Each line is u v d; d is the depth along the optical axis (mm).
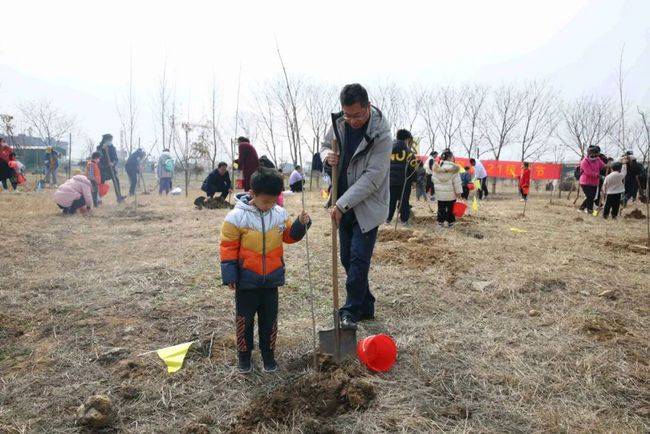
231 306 4414
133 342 3668
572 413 2805
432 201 16938
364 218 3770
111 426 2684
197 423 2686
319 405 2777
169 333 3848
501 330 3986
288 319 4180
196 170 29172
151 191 20188
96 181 12375
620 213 12695
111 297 4633
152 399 2938
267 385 3090
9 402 2885
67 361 3365
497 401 2930
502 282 5211
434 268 5766
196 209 12031
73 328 3918
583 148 29188
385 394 2971
